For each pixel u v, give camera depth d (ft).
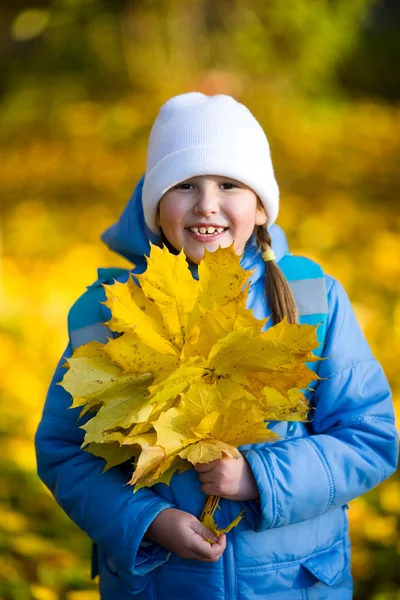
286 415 6.79
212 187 7.34
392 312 17.26
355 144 36.37
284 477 6.95
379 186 29.78
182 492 7.18
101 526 7.14
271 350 6.56
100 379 6.76
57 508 11.91
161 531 6.94
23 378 15.03
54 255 23.07
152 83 41.37
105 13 42.96
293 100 42.27
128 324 6.72
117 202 28.78
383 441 7.37
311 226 24.11
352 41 47.16
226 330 6.71
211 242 7.32
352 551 10.72
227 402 6.68
